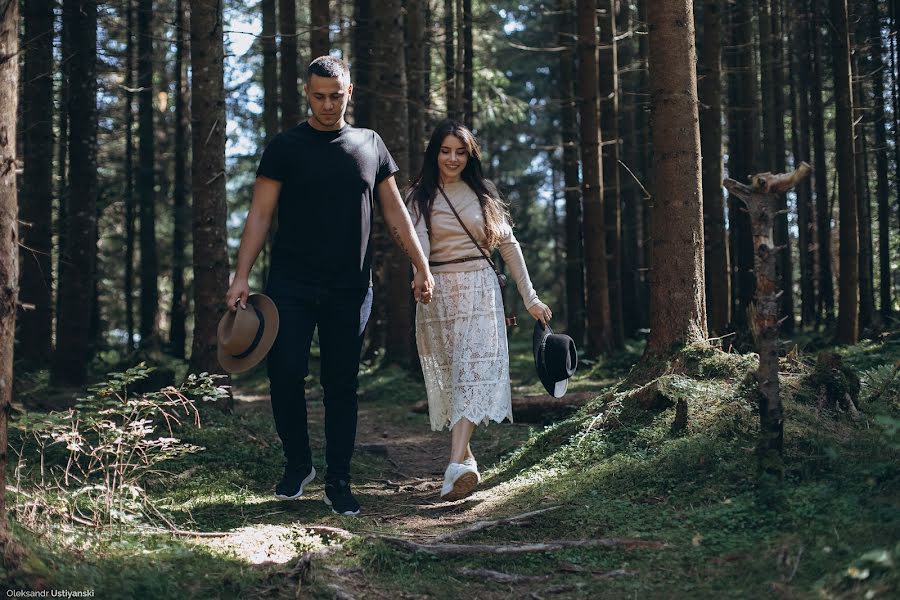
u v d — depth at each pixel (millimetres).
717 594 3188
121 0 15258
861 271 13750
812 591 2975
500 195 5258
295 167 4605
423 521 4668
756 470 4207
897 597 2721
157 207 24188
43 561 3266
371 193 4785
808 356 6129
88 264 11617
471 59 15727
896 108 13680
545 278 32906
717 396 5230
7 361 3186
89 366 15078
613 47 14688
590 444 5363
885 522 3410
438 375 5223
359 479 6137
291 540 4121
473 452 7164
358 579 3658
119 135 20562
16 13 3207
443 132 5152
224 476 5508
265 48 16734
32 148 11586
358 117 16047
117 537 3947
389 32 12641
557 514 4379
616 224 15211
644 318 20594
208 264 7805
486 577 3658
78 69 11711
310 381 14047
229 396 7582
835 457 4059
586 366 13094
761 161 15688
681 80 6215
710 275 11789
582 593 3418
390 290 14789
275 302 4633
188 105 19328
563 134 16797
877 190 15156
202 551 3861
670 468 4609
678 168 6184
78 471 5230
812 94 15539
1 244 3166
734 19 13992
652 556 3682
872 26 14109
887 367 6691
